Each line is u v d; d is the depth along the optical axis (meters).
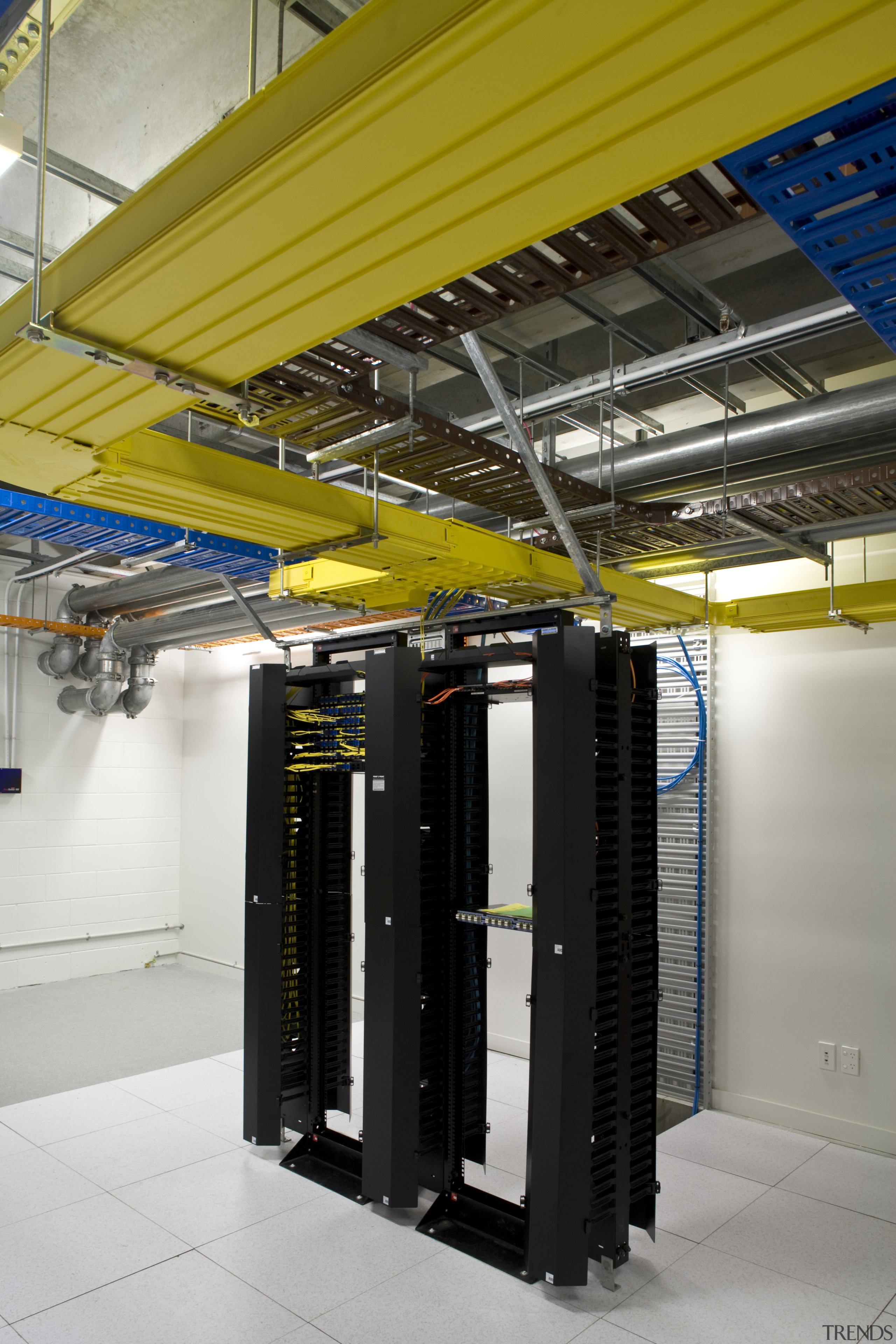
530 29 1.05
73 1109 4.65
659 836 5.15
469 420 3.71
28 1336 2.74
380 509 3.07
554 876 3.09
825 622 4.39
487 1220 3.46
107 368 1.79
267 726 4.23
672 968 5.04
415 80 1.12
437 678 3.76
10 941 7.22
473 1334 2.78
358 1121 4.66
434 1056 3.65
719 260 3.11
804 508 3.37
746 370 4.08
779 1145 4.31
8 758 7.25
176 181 1.44
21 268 3.20
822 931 4.53
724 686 4.98
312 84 1.25
